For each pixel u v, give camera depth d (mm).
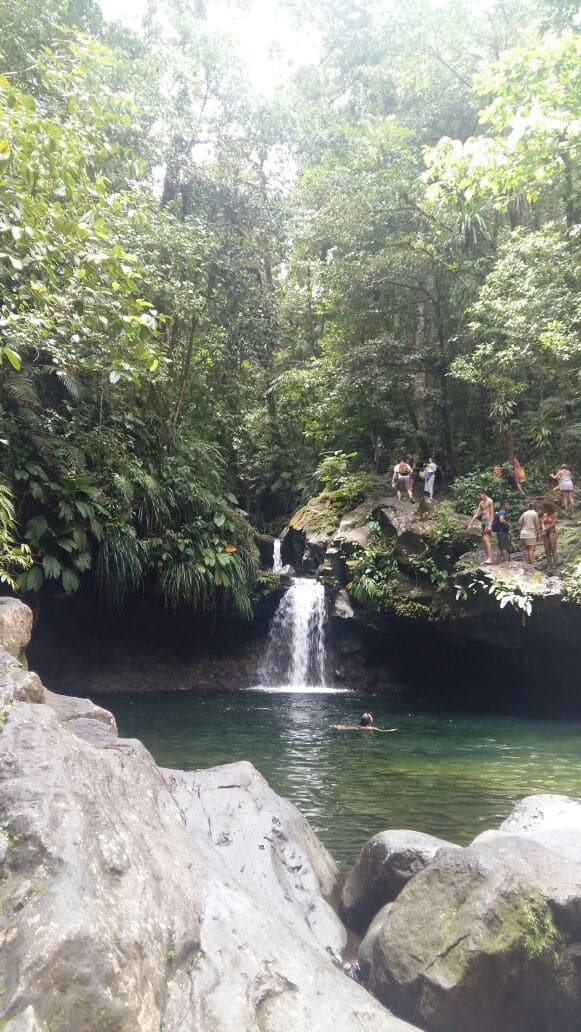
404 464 18859
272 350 22734
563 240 16984
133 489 15531
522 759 9750
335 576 18578
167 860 3158
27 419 13461
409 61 23312
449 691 17078
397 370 21203
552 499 17125
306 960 3215
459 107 22484
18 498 13414
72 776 2984
